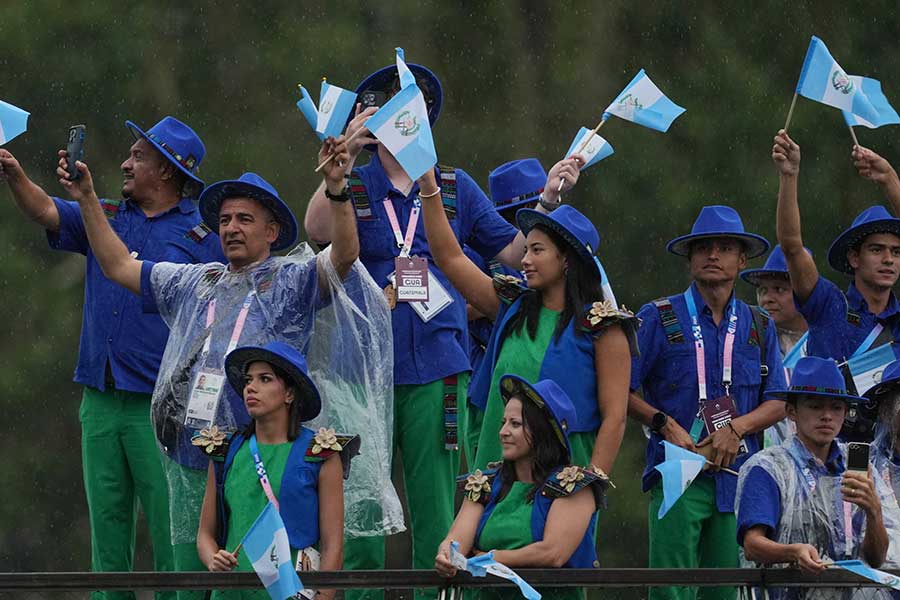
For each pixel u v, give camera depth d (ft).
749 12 217.77
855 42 218.79
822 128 212.02
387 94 86.02
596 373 76.13
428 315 83.35
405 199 84.69
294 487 72.74
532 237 77.15
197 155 88.17
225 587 68.23
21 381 191.62
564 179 84.53
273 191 78.02
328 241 85.35
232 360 74.33
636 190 206.18
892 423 81.10
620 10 216.95
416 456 83.35
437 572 69.46
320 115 74.18
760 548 74.38
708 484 85.20
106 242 80.28
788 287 101.04
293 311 77.36
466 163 208.33
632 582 70.79
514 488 72.13
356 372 78.48
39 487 190.19
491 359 78.79
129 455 85.10
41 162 198.08
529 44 214.69
